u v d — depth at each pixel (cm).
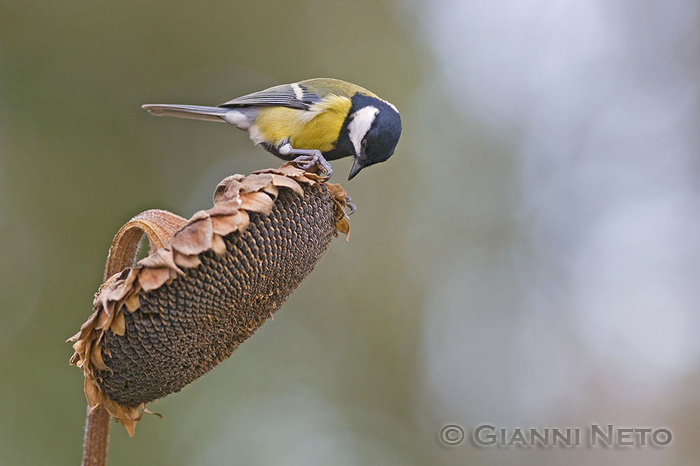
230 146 1392
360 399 1355
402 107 1542
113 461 1119
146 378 433
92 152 1326
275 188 448
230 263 429
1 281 1222
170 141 1374
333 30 1515
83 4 1325
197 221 421
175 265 411
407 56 1544
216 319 434
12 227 1252
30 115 1298
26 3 1298
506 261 1478
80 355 428
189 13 1390
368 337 1412
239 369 1316
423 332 1424
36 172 1287
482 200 1517
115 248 482
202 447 1194
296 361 1357
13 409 1130
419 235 1489
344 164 1489
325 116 786
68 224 1286
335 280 1443
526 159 1549
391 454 1305
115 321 416
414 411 1365
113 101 1348
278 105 788
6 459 1079
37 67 1308
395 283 1455
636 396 1355
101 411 502
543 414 1355
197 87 1401
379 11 1540
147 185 1344
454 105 1562
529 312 1438
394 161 1519
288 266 459
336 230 518
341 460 1254
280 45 1463
